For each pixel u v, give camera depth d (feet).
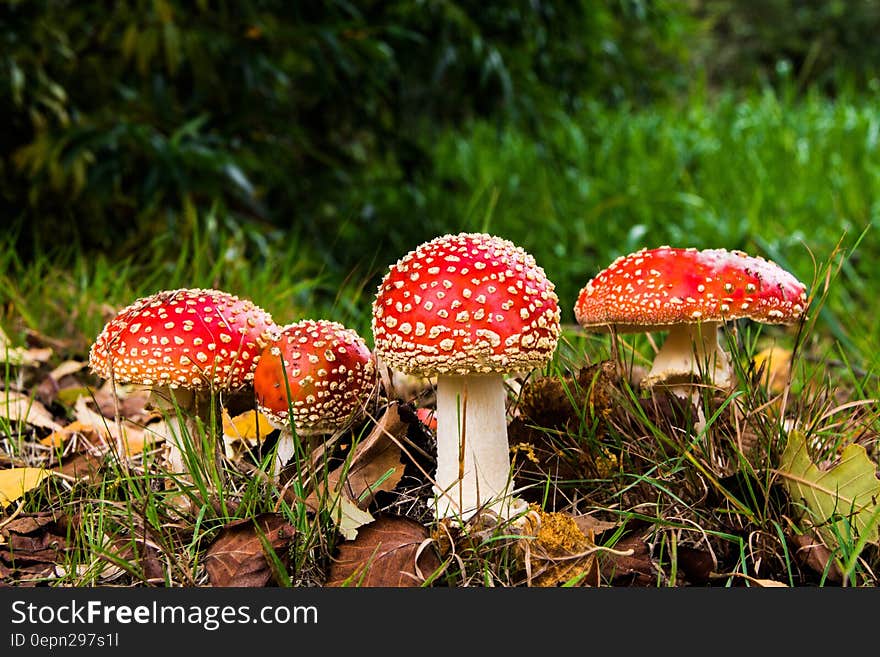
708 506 2.42
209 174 4.57
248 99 4.96
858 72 15.02
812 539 2.30
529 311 2.24
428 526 2.39
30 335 3.43
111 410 3.17
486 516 2.32
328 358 2.39
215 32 4.80
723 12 16.55
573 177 7.32
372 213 5.89
